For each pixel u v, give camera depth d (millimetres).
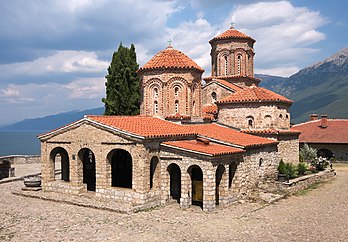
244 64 45875
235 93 38906
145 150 26172
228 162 27516
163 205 27156
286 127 38000
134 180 26344
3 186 35500
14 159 53594
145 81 35969
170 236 19922
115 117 30688
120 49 53125
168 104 35062
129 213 24469
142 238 19609
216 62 47094
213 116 41312
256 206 26969
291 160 38188
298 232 20609
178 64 35125
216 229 21188
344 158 55531
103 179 27844
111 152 28000
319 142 56344
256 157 31812
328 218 23578
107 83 53250
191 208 26281
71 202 27438
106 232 20641
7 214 24672
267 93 37625
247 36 45938
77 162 29641
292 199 29422
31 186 32031
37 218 23625
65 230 21062
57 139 30688
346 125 58906
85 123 28797
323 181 38594
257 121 36094
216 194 28141
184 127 32469
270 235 20062
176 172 30391
